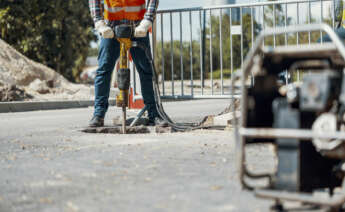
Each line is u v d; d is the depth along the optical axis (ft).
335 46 10.58
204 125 29.81
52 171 14.93
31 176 14.29
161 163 15.93
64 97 65.82
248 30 30.19
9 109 51.47
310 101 9.89
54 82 74.28
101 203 11.27
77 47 141.90
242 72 11.07
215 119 29.60
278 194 10.03
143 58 27.81
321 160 11.35
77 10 134.10
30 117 39.81
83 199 11.66
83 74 203.62
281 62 11.91
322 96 9.78
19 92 59.67
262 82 11.64
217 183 12.92
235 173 14.17
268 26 28.71
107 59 27.22
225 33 31.76
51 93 67.92
